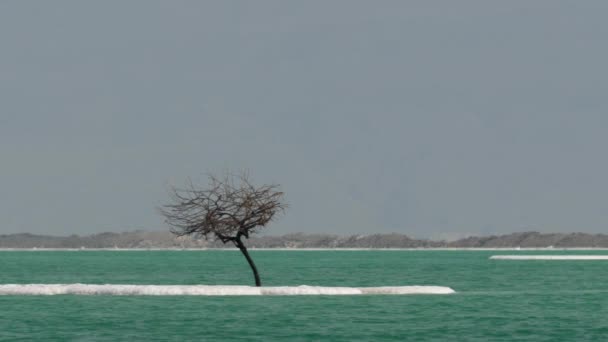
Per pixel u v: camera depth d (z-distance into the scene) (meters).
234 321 144.00
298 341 125.56
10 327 135.88
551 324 144.88
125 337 127.25
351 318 148.88
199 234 184.75
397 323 143.62
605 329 139.12
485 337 130.50
